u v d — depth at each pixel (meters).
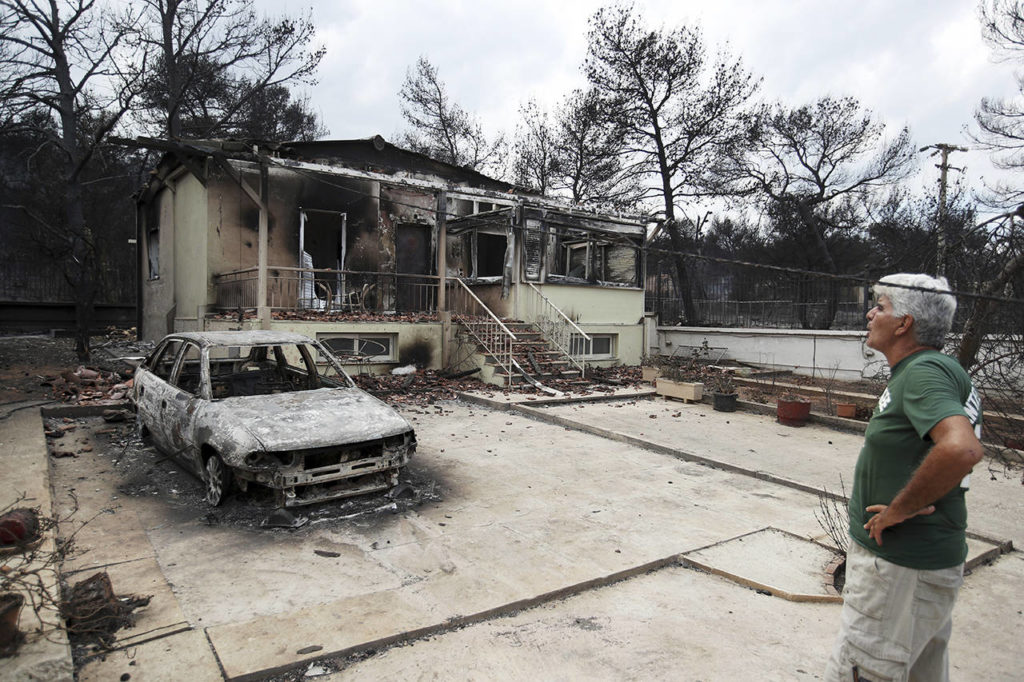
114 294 27.20
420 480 6.36
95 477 6.16
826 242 24.62
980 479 7.26
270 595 3.82
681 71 20.72
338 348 12.24
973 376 6.76
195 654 3.14
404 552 4.56
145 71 20.38
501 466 7.08
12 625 2.86
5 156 22.36
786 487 6.64
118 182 26.36
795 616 3.82
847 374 14.48
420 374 12.91
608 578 4.22
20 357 13.65
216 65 23.17
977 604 4.16
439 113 28.59
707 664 3.26
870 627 2.23
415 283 15.62
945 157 20.55
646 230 17.42
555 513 5.53
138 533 4.75
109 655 3.11
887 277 2.39
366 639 3.32
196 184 13.15
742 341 16.84
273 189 13.34
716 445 8.47
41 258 23.69
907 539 2.14
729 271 19.16
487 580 4.11
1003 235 5.57
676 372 13.21
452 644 3.38
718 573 4.39
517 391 12.05
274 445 4.96
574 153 24.67
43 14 18.78
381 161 16.14
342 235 14.27
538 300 14.91
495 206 16.81
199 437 5.46
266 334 6.90
